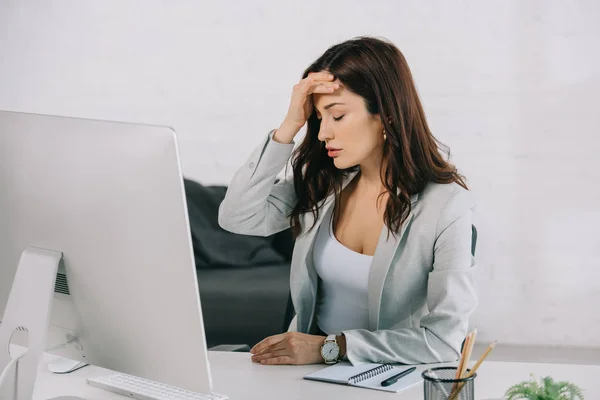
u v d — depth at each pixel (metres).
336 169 2.22
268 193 2.25
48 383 1.63
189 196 4.00
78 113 4.26
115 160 1.25
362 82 2.09
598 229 3.82
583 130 3.80
